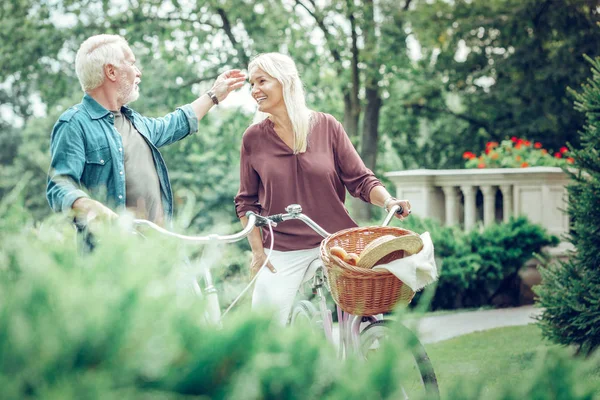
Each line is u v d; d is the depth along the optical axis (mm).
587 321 4293
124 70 3133
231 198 15922
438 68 16141
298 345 1050
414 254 2602
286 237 3336
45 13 14336
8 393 835
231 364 1006
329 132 3426
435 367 4090
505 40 15305
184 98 14609
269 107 3318
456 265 7766
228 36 14438
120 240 1138
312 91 15125
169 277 1191
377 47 14297
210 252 1378
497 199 9234
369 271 2508
